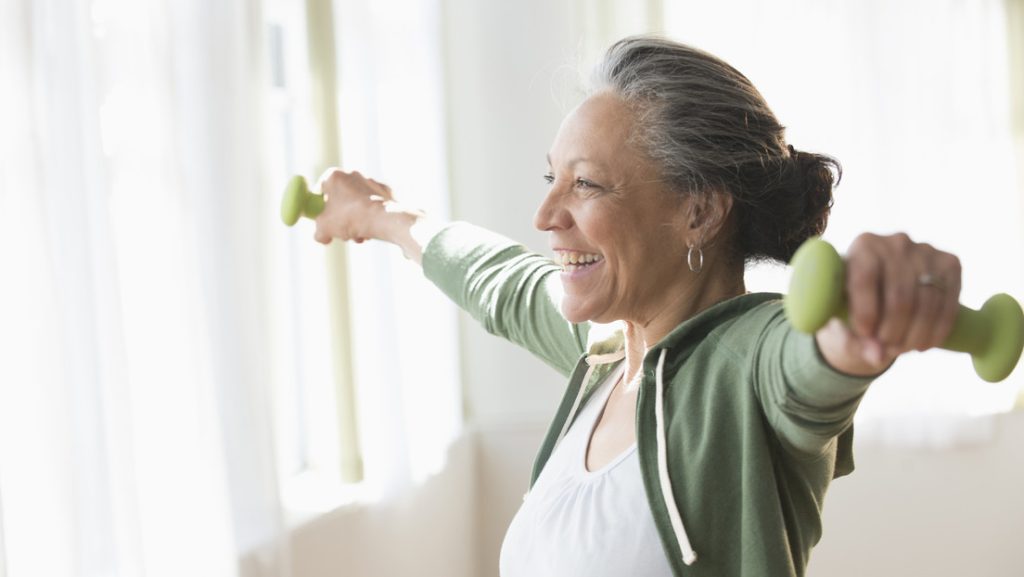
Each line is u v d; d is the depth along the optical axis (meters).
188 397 2.00
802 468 0.93
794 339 0.76
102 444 1.68
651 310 1.08
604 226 1.04
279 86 2.92
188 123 2.08
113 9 1.88
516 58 3.71
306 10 2.68
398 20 3.15
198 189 2.09
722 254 1.08
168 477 1.96
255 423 2.16
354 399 2.84
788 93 3.93
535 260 1.43
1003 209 4.09
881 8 3.97
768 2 3.90
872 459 3.99
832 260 0.56
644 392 1.00
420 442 3.19
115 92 1.88
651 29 3.73
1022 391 4.02
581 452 1.11
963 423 3.98
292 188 1.46
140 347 1.92
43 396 1.58
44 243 1.57
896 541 4.00
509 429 3.80
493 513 3.85
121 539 1.75
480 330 3.82
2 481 1.56
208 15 2.10
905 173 4.00
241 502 2.15
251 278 2.17
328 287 2.79
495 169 3.74
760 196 1.04
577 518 1.03
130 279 1.91
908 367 3.96
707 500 0.93
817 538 0.97
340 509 2.75
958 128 4.06
